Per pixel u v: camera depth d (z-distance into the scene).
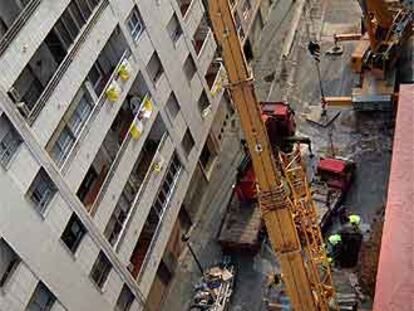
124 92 37.91
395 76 51.72
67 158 33.25
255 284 44.03
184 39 45.97
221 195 49.88
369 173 48.19
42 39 31.03
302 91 55.75
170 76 43.75
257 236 44.69
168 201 43.28
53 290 32.03
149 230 42.12
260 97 56.34
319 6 63.06
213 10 24.97
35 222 30.61
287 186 30.50
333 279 41.97
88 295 34.66
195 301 43.66
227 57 25.81
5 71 29.03
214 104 51.12
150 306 42.69
